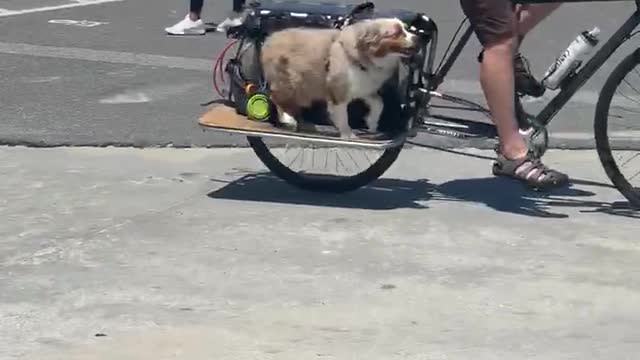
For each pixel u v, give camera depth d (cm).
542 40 1055
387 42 640
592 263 616
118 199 698
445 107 691
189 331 551
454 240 643
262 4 684
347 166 715
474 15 654
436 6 1217
